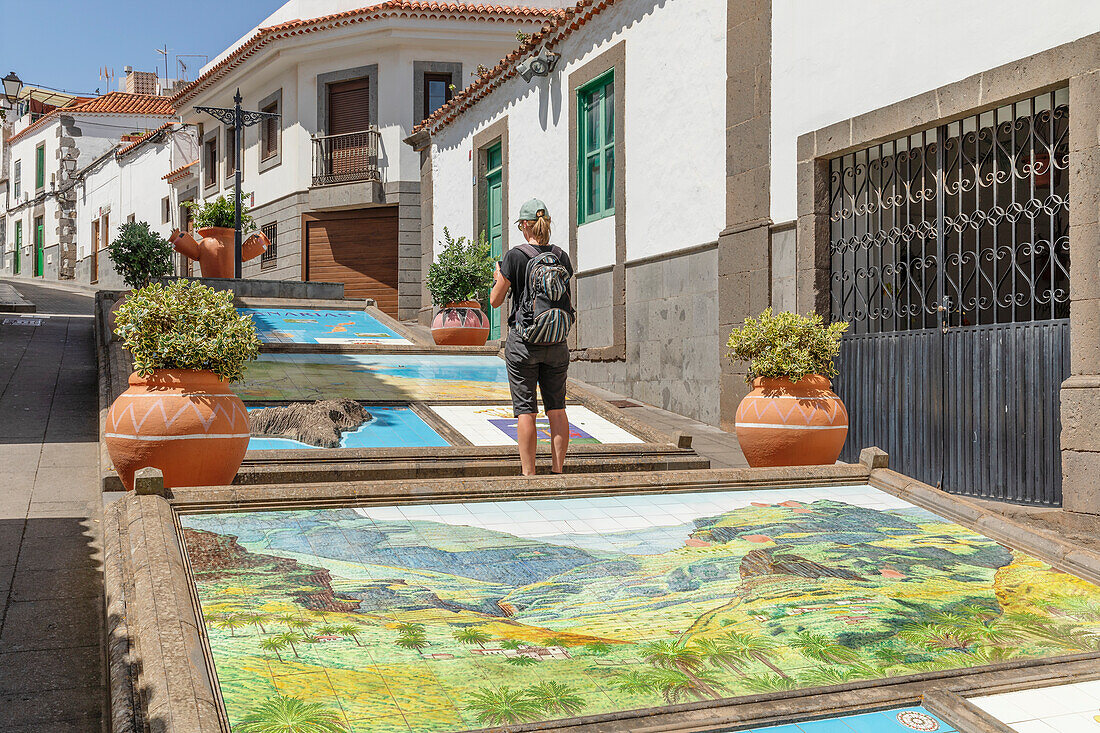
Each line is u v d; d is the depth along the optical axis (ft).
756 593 11.37
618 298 39.01
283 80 74.54
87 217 125.08
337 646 9.26
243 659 8.82
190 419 15.60
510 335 18.39
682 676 9.05
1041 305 20.89
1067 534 18.25
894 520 14.70
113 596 10.18
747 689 8.86
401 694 8.37
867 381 25.94
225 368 16.38
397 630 9.77
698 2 33.71
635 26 37.86
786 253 28.99
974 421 22.31
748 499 15.75
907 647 9.98
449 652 9.32
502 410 27.04
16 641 11.44
